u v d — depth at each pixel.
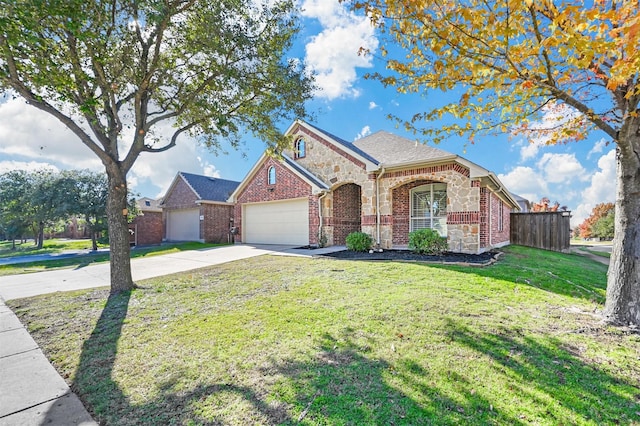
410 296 5.54
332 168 15.16
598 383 2.87
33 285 7.95
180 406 2.63
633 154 4.26
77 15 4.79
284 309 5.09
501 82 4.20
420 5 3.83
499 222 14.96
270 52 7.41
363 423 2.33
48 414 2.57
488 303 5.18
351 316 4.64
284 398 2.68
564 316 4.63
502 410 2.48
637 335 3.94
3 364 3.50
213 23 6.27
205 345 3.84
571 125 5.14
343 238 16.06
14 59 5.61
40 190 18.08
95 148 6.65
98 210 18.69
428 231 11.18
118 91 6.80
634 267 4.27
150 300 6.01
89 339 4.19
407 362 3.25
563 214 15.55
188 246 17.84
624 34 3.03
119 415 2.54
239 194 18.97
